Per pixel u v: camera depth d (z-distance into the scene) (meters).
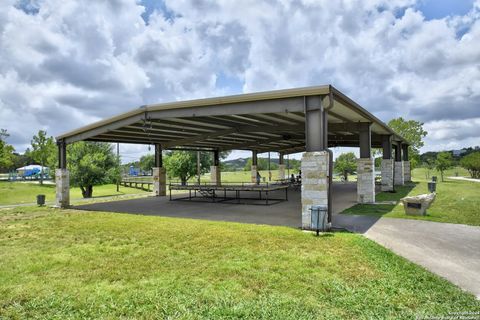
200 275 4.21
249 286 3.82
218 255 5.11
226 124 12.86
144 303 3.42
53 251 5.63
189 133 15.02
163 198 16.50
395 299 3.43
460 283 3.86
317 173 7.07
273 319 3.02
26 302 3.51
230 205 12.73
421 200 8.67
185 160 27.41
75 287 3.90
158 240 6.29
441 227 7.09
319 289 3.70
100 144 24.70
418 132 30.70
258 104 8.16
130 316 3.15
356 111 9.53
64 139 13.45
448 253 5.09
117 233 7.09
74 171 21.89
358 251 5.17
